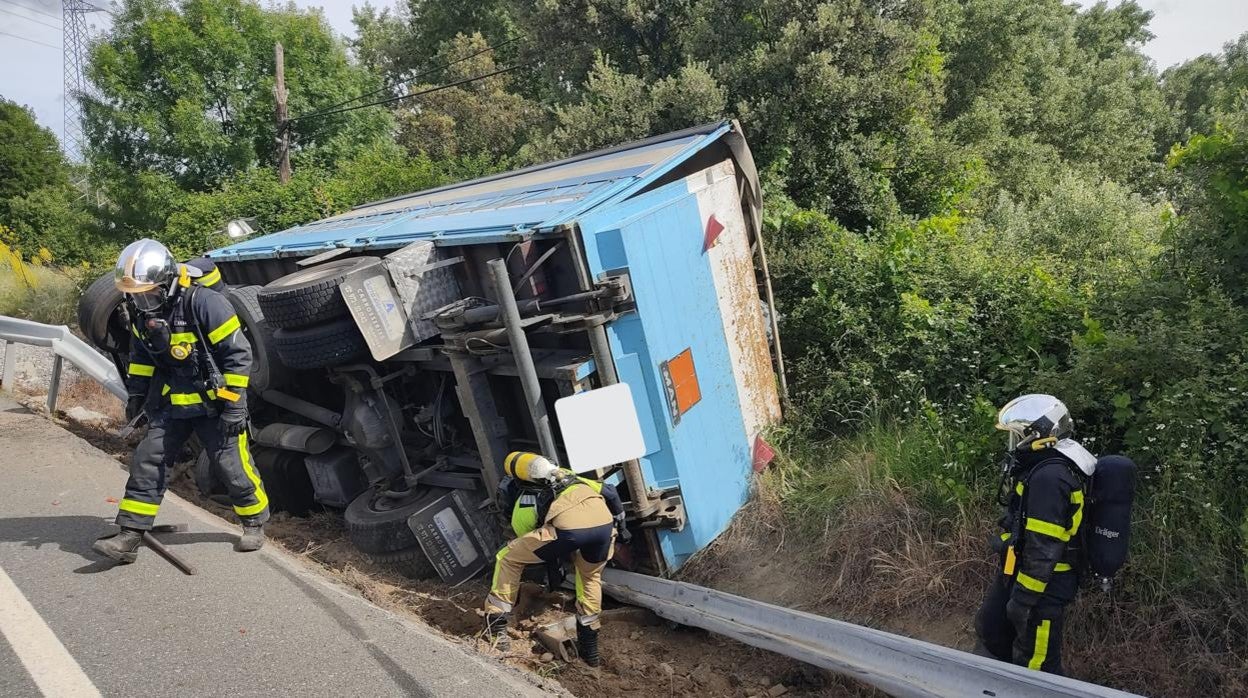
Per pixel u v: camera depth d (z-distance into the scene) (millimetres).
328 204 16938
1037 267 7000
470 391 5039
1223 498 4117
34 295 15227
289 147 21984
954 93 19812
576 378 4652
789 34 11125
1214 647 3773
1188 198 6129
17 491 5625
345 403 6145
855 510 5156
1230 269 5531
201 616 3957
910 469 5223
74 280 16047
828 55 10859
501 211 5742
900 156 12117
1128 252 9055
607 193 5137
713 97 11164
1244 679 3605
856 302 7242
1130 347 4773
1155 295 5656
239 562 4598
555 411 4992
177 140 21297
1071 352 5582
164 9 22344
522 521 4543
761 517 5559
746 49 12492
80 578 4344
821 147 11438
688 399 5160
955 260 7309
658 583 4973
